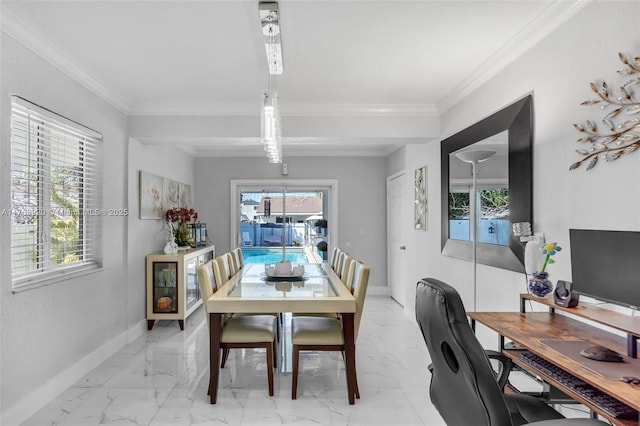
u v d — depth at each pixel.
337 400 2.65
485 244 2.97
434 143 4.15
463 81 3.31
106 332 3.46
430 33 2.46
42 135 2.73
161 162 4.91
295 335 2.69
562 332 1.83
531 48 2.47
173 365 3.27
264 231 6.48
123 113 3.88
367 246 6.44
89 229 3.35
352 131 4.08
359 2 2.11
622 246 1.54
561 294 1.93
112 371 3.14
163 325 4.56
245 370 3.16
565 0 2.05
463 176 3.40
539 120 2.39
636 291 1.48
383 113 4.07
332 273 3.85
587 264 1.74
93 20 2.29
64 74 2.87
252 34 2.47
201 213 6.36
